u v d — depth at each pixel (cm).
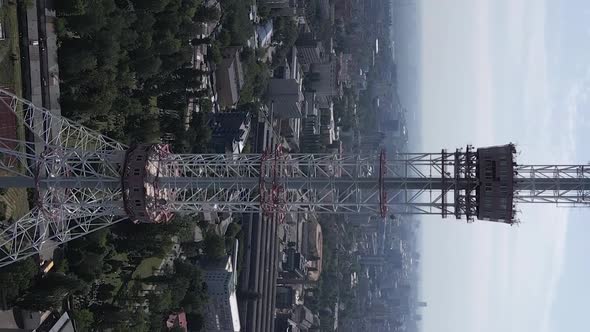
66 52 14750
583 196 10044
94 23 14625
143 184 10519
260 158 10800
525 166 10150
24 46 13888
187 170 11706
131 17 16250
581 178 9956
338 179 10512
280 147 10938
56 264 14612
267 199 10594
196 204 10956
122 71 16250
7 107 13275
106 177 10956
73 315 14500
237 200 11719
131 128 17125
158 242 17100
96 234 15250
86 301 15550
